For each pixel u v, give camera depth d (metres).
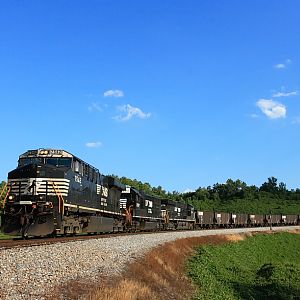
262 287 31.94
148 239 33.88
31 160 27.20
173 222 64.31
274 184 196.25
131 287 15.94
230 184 180.62
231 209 141.75
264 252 62.25
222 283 30.14
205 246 46.09
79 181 28.80
